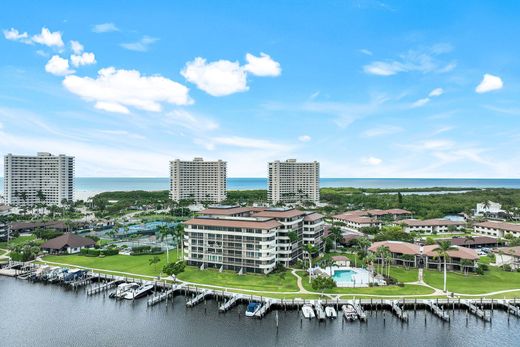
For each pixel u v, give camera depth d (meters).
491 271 133.38
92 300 109.88
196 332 89.06
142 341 85.00
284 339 85.69
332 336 87.00
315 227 157.12
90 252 158.75
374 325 92.19
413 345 83.12
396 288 113.31
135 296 110.19
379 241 163.25
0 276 134.50
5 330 90.62
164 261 148.12
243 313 99.19
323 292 109.38
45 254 161.62
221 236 135.12
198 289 112.56
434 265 137.50
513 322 93.50
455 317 96.50
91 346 83.12
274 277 124.75
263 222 135.62
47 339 86.19
